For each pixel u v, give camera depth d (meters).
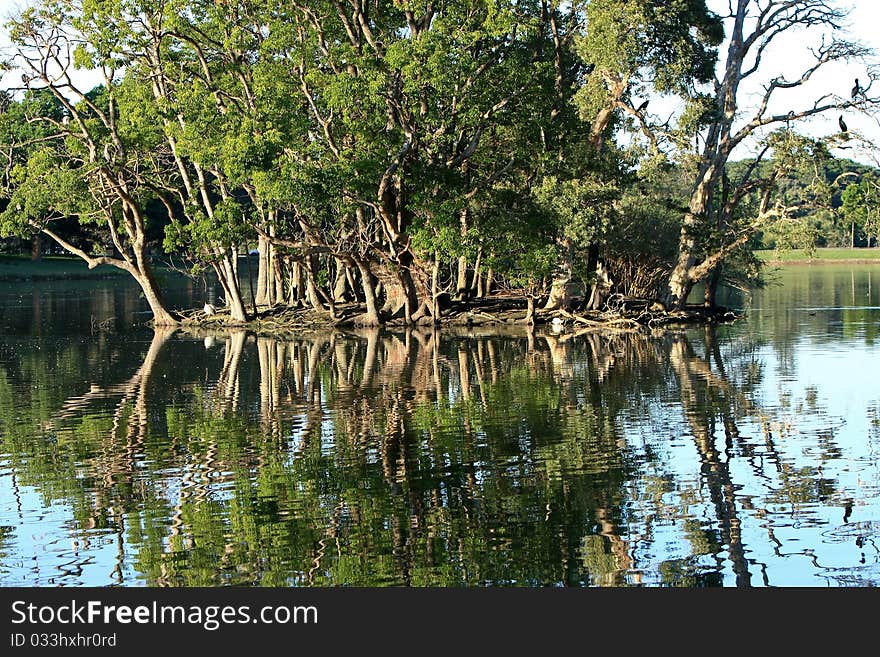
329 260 63.47
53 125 59.50
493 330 53.53
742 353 41.28
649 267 62.03
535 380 34.44
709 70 52.97
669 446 23.97
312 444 24.58
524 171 57.41
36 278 102.00
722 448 23.73
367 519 18.67
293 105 48.16
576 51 54.91
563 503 19.53
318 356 42.56
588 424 26.61
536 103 50.22
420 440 24.86
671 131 56.06
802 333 48.66
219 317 58.41
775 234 55.44
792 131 54.50
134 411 29.28
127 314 66.31
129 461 23.12
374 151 48.56
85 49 50.34
